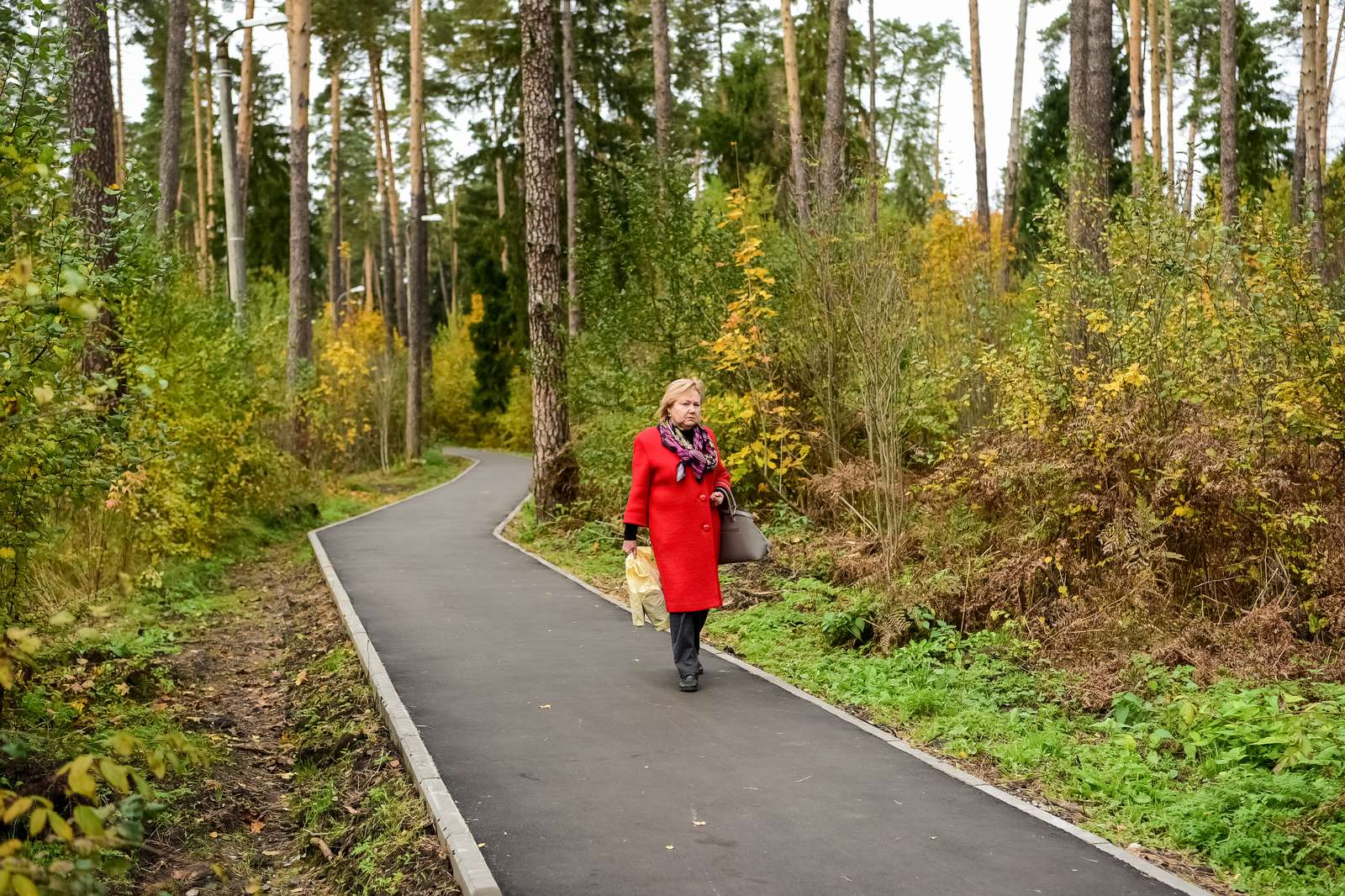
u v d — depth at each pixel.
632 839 4.61
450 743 5.95
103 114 11.70
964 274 16.78
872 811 4.95
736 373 13.27
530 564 13.23
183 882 4.70
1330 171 25.55
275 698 7.92
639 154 15.36
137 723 6.47
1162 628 7.46
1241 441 7.85
